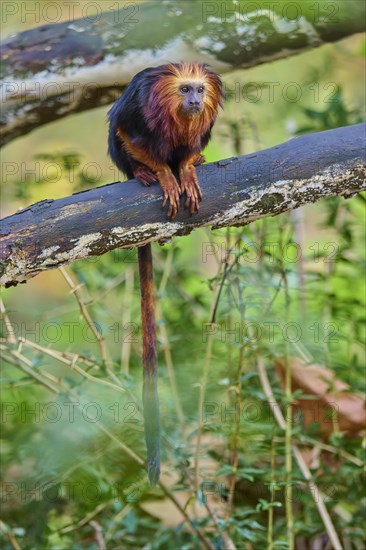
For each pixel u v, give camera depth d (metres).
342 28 7.70
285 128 9.08
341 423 7.20
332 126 7.60
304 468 6.78
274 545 6.29
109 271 8.09
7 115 7.96
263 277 7.08
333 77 10.71
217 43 7.77
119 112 6.20
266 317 6.86
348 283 7.97
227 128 8.48
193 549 6.77
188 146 6.20
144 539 7.22
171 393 7.77
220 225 5.72
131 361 7.96
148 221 5.53
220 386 7.62
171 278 8.02
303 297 7.68
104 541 6.74
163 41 7.82
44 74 7.85
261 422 7.45
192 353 7.84
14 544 6.60
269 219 7.71
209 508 6.31
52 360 8.68
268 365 7.90
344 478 7.09
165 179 5.61
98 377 6.96
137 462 6.55
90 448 7.11
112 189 5.52
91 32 7.90
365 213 8.52
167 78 6.07
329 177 5.69
